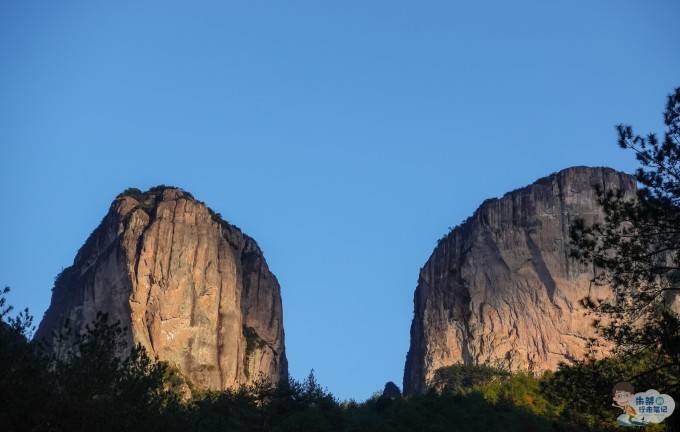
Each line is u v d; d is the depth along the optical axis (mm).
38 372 54469
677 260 44875
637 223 45281
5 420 50531
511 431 127750
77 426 53312
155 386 59812
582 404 44219
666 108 46500
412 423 133625
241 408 124812
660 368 42125
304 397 136250
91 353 58125
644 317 44812
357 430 126562
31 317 56750
